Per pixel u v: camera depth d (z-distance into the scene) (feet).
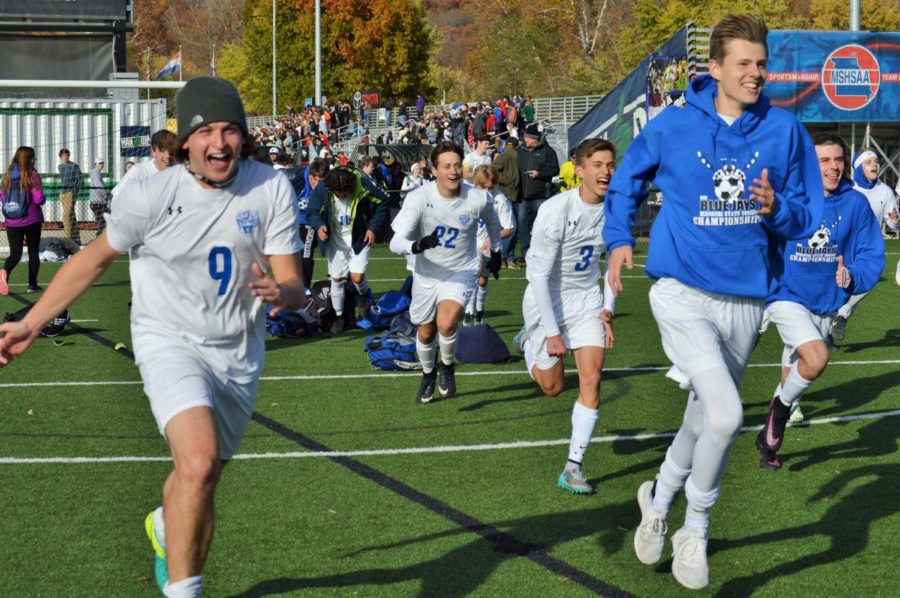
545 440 22.35
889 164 78.18
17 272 58.18
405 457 20.92
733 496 18.54
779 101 72.84
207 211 11.87
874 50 73.15
